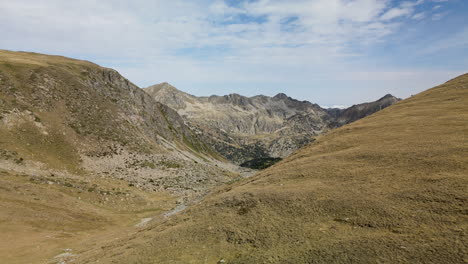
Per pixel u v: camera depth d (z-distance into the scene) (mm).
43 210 56625
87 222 58781
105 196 77312
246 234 25469
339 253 19016
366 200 25109
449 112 51031
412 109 61406
